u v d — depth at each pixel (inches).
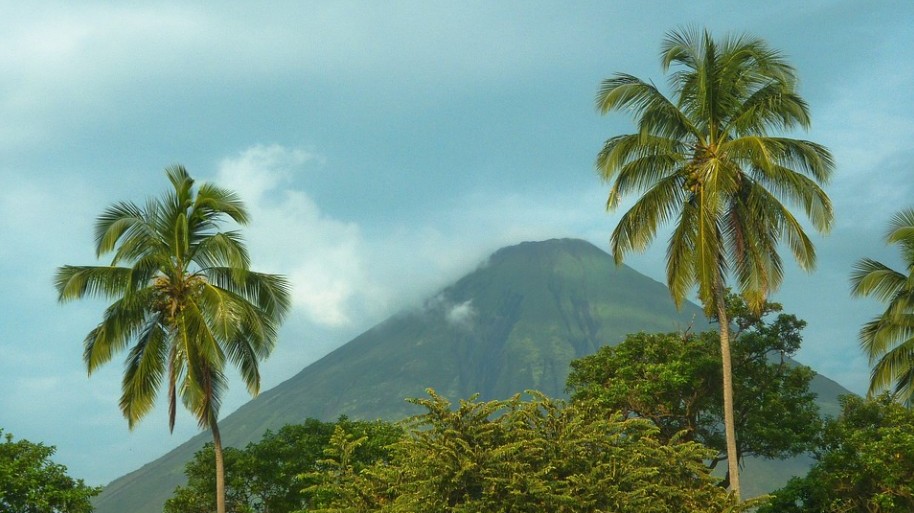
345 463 1515.7
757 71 1701.5
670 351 2399.1
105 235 1738.4
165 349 1760.6
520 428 1413.6
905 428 1868.8
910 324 1904.5
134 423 1728.6
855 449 1924.2
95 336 1744.6
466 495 1304.1
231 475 2337.6
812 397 2411.4
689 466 1461.6
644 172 1708.9
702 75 1700.3
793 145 1656.0
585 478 1330.0
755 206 1690.5
